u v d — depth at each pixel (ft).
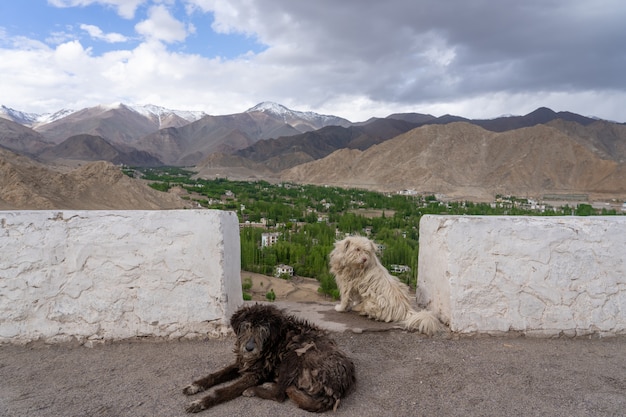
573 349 19.11
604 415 13.80
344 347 18.98
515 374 16.58
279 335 15.28
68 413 13.60
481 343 19.60
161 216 19.67
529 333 20.27
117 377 16.16
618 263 20.48
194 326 19.74
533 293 20.26
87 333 19.48
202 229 19.62
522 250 20.17
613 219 20.66
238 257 22.59
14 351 18.84
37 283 19.45
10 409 13.87
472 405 14.32
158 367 16.99
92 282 19.53
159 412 13.65
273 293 103.81
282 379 14.47
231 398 14.38
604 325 20.42
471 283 20.10
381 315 21.66
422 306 24.07
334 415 13.57
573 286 20.35
